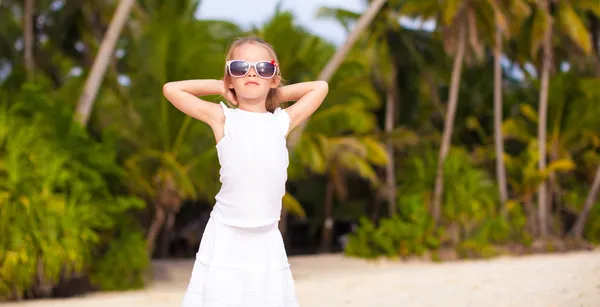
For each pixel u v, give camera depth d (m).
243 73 2.75
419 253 19.78
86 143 13.10
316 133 24.19
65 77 24.12
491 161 27.52
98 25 21.20
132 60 16.72
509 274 8.94
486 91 32.12
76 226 11.70
